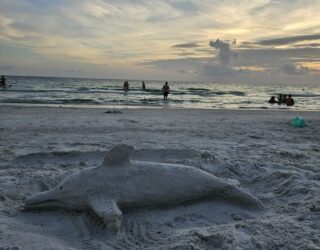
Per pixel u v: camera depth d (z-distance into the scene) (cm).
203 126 1255
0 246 339
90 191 432
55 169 632
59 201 441
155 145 854
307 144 968
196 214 456
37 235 371
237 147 866
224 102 3253
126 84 3709
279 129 1262
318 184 550
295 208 469
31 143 855
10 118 1310
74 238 384
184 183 474
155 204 453
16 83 6031
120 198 429
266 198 517
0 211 441
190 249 350
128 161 471
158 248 360
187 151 766
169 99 3231
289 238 374
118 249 364
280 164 686
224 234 378
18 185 528
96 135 991
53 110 1733
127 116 1521
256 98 4194
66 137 948
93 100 2764
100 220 414
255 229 396
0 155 730
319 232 388
